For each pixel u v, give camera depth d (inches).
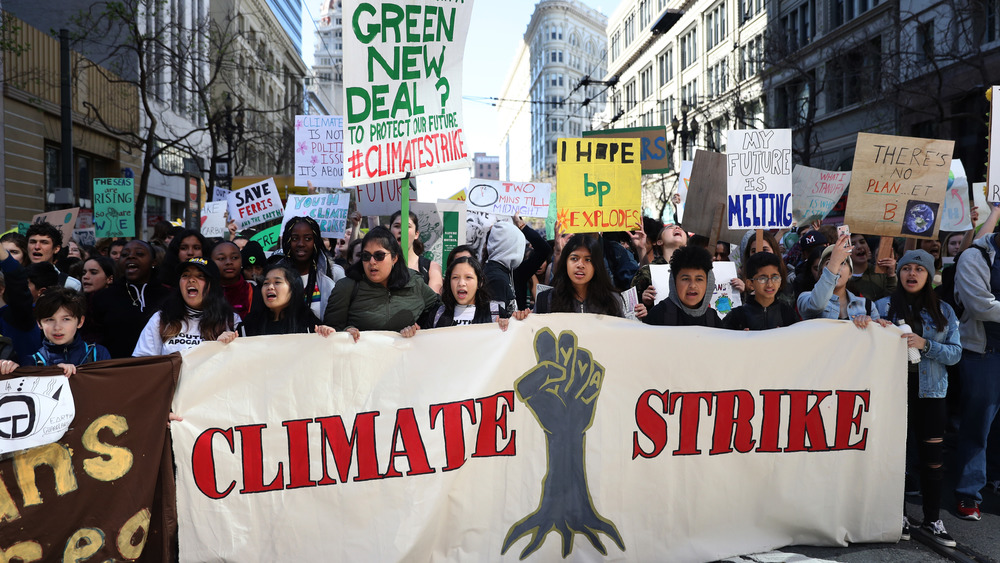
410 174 191.6
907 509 208.4
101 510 139.3
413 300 177.0
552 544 161.8
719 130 1568.7
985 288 192.5
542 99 4562.0
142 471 141.3
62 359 159.9
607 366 165.8
